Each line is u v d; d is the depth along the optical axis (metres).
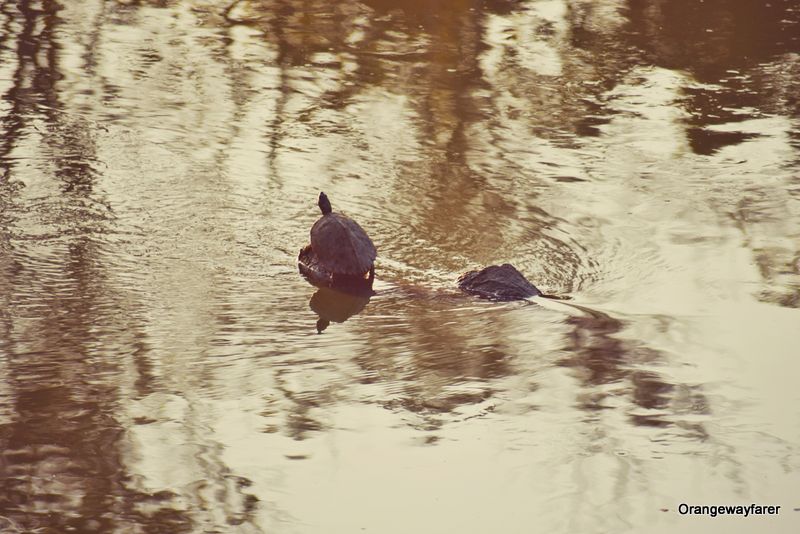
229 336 12.48
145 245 14.74
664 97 21.27
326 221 14.45
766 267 14.49
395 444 10.20
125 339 12.29
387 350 12.23
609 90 21.59
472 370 11.74
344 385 11.39
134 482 9.52
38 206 15.62
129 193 16.20
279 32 24.77
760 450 10.11
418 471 9.76
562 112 20.39
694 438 10.32
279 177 17.06
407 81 21.83
